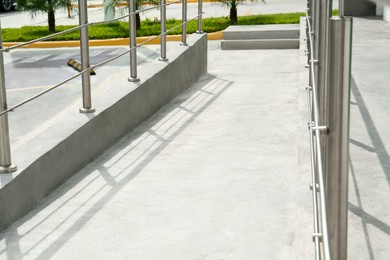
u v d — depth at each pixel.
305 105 4.99
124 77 9.81
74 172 4.65
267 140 5.30
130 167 4.77
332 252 1.61
